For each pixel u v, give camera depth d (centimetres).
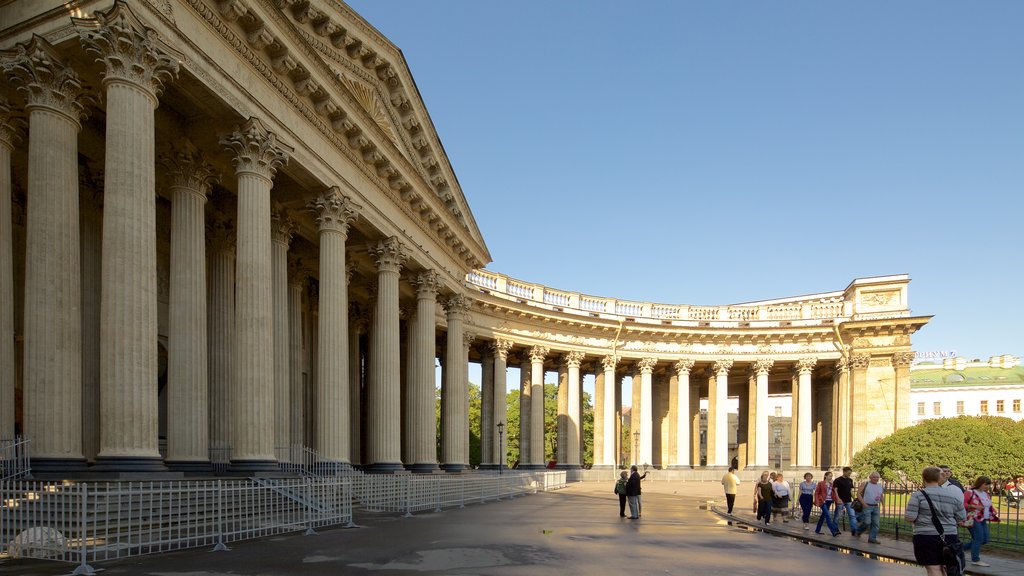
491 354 5691
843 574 1412
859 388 5859
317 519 1928
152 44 1705
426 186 3419
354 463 4062
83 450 2155
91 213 2272
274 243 2698
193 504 1669
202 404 2142
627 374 6956
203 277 2223
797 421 6191
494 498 3559
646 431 6203
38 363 1638
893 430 5694
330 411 2533
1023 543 1883
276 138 2202
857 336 5931
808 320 6244
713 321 6475
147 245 1659
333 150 2611
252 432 2030
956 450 3872
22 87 1708
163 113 2095
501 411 5441
